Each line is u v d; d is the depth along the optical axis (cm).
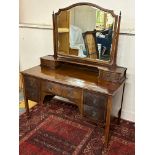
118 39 199
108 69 193
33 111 249
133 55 206
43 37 264
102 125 210
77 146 188
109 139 199
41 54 276
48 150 182
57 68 229
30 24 269
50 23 254
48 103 271
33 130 210
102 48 201
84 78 198
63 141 194
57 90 194
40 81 203
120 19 187
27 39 281
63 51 229
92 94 173
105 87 175
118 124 225
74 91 183
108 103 167
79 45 216
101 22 195
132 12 196
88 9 198
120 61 216
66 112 249
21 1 268
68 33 219
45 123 224
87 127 218
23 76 215
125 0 196
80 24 208
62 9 213
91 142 194
